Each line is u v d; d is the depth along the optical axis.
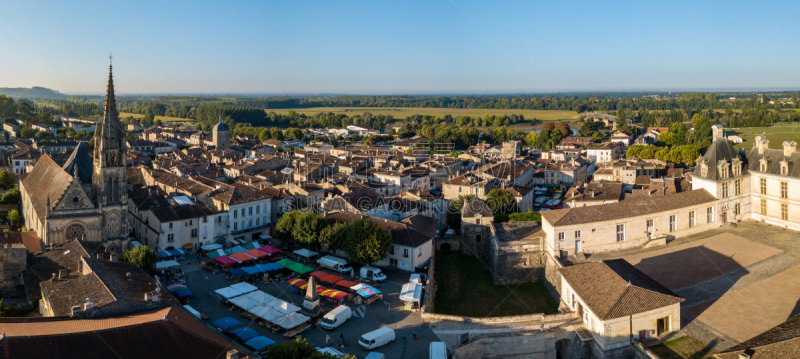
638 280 92.31
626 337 81.31
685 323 86.56
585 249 121.25
